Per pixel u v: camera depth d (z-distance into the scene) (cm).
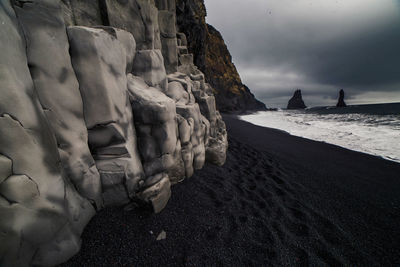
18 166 129
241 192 339
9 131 124
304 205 316
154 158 275
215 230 236
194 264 187
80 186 195
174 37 486
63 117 177
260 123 1741
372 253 218
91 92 195
